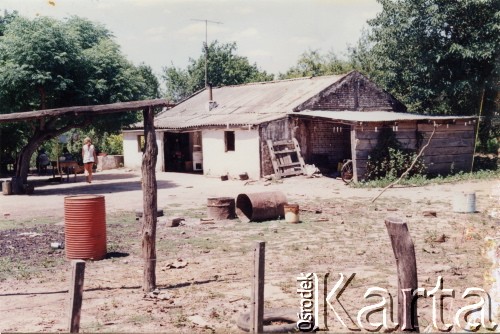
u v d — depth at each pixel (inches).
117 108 363.9
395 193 819.4
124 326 271.4
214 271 391.5
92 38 1155.9
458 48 1026.7
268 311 279.4
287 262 408.5
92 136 1683.1
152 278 342.3
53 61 952.9
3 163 1444.4
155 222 344.8
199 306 305.9
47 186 1055.0
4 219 653.9
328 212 654.5
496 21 995.3
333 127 1116.5
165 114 1524.4
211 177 1159.6
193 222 607.8
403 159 950.4
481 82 1049.5
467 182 895.7
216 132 1162.6
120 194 879.1
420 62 1107.3
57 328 271.1
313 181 981.8
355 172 938.1
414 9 1068.5
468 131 1036.5
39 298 333.1
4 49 964.6
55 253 465.7
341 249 451.8
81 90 996.6
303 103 1111.6
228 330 263.0
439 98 1189.1
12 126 1382.9
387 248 452.1
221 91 1546.5
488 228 483.2
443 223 561.3
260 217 607.2
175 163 1385.3
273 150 1037.8
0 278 384.8
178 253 455.2
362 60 1962.4
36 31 947.3
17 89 958.4
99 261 436.5
